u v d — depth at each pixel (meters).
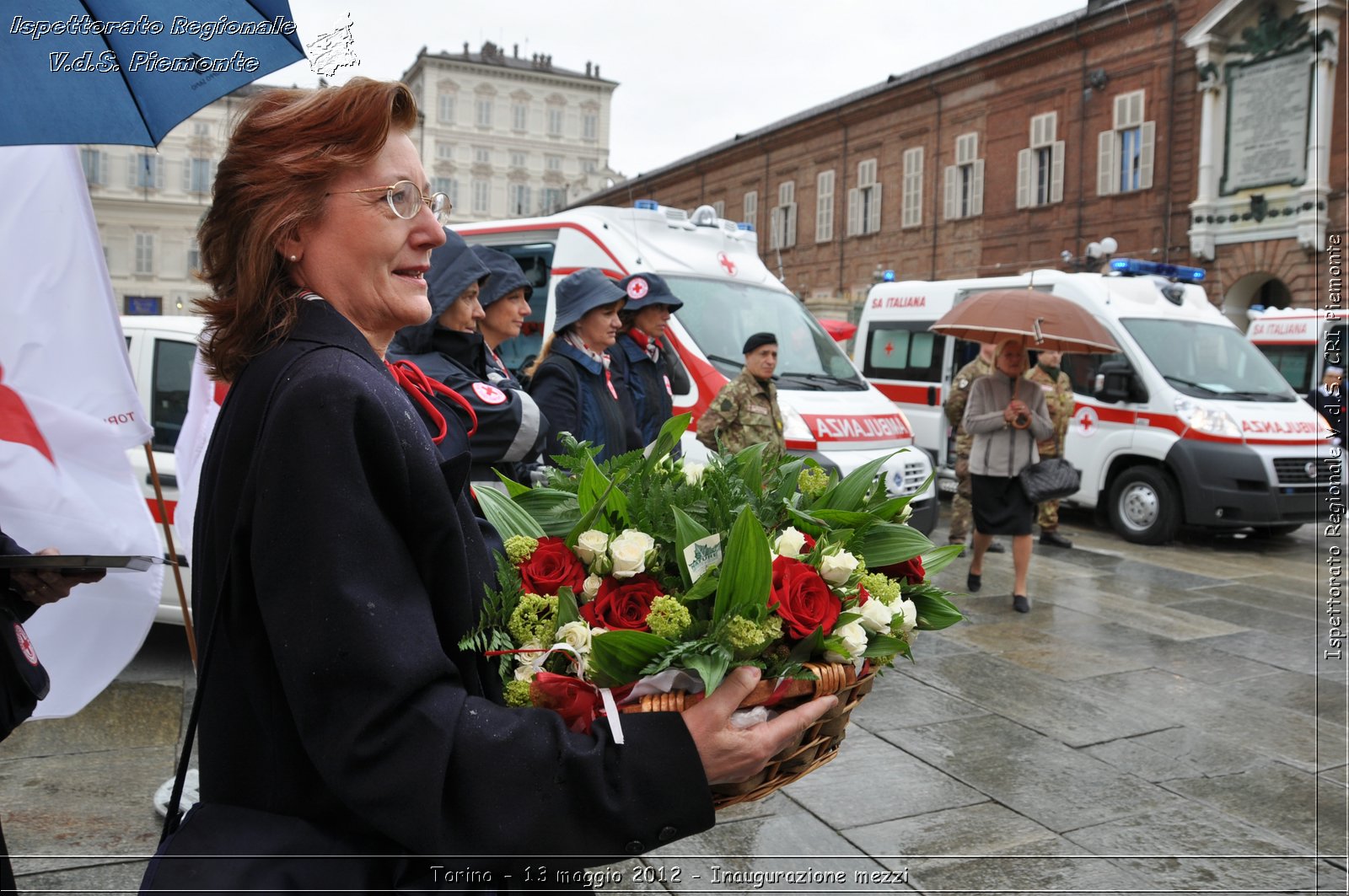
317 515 1.08
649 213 8.03
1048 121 26.34
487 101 66.56
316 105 1.23
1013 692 5.18
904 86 30.14
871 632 1.41
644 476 1.53
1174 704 5.07
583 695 1.23
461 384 2.83
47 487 2.83
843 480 1.70
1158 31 23.38
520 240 8.67
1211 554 9.30
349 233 1.25
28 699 1.88
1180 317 10.52
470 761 1.10
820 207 34.00
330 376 1.13
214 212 1.27
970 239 28.84
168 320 5.24
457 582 1.21
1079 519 11.21
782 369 7.78
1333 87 20.14
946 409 8.91
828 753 1.44
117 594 2.96
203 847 1.15
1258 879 3.30
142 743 4.00
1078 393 10.42
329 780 1.08
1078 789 4.00
